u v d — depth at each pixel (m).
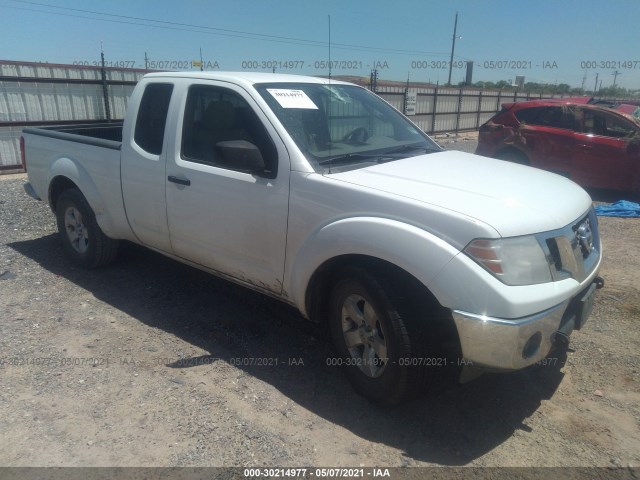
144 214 4.28
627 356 3.79
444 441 2.91
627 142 8.83
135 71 14.73
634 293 4.91
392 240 2.82
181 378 3.40
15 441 2.79
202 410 3.09
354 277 3.05
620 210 8.10
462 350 2.72
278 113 3.52
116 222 4.61
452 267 2.66
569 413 3.17
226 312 4.36
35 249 5.76
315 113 3.75
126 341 3.85
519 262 2.68
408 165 3.54
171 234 4.12
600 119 9.32
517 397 3.33
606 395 3.35
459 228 2.69
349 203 3.05
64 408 3.07
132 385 3.31
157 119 4.14
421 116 22.59
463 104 25.02
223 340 3.91
